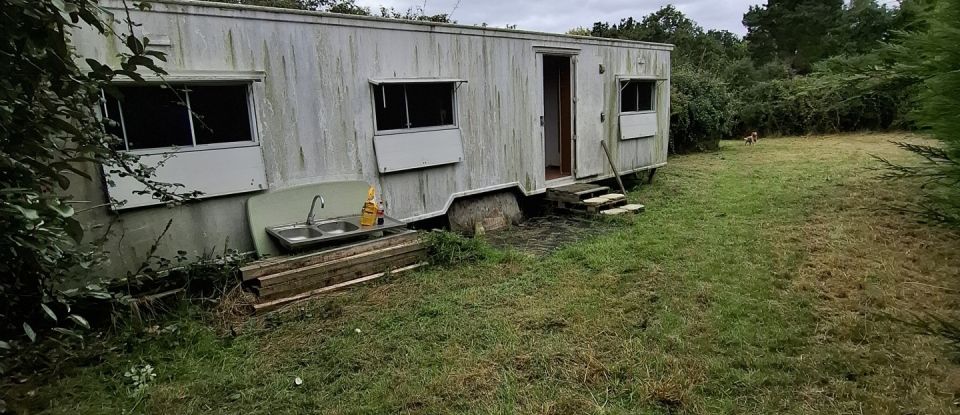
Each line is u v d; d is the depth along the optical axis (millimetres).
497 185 6660
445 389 2822
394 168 5461
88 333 3484
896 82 5922
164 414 2684
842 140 15656
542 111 7191
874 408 2529
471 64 6133
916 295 3891
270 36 4551
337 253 4496
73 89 2457
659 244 5426
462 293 4207
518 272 4715
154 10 3928
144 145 4016
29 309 3033
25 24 2049
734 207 7082
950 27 3119
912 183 7910
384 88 5348
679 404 2639
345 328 3611
